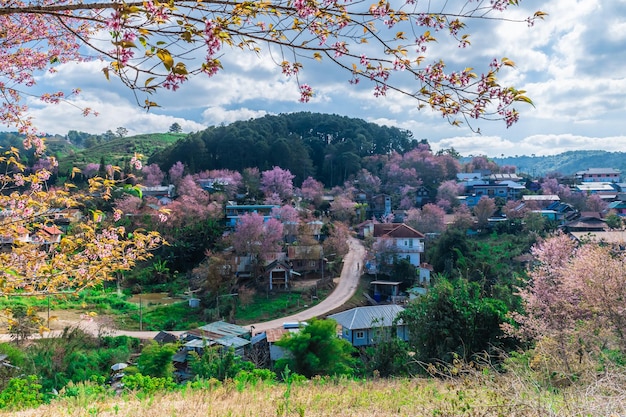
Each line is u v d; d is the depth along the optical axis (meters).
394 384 9.05
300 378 10.33
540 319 13.44
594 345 9.57
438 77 3.23
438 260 44.84
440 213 58.12
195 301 38.00
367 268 46.12
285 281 42.09
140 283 43.88
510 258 44.91
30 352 19.84
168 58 2.43
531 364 8.45
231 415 5.89
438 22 3.29
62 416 6.38
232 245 46.34
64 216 5.77
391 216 65.44
